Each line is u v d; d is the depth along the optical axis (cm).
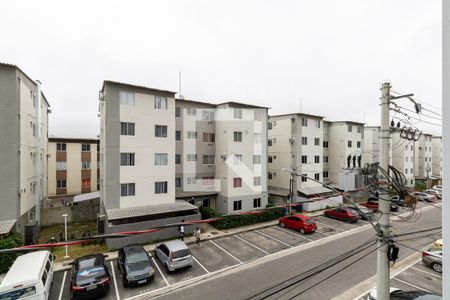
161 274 1380
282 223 2317
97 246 1789
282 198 3091
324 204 3083
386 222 663
